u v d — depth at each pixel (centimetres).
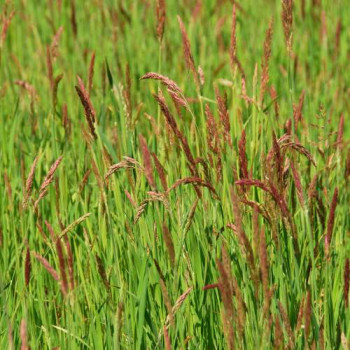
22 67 976
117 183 546
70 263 423
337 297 505
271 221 469
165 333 428
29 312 509
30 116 788
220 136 587
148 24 1157
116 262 489
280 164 472
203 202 505
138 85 930
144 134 802
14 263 586
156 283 506
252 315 455
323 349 446
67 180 677
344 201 618
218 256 510
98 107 808
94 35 1071
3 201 621
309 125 694
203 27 1149
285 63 998
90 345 490
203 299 504
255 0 1205
